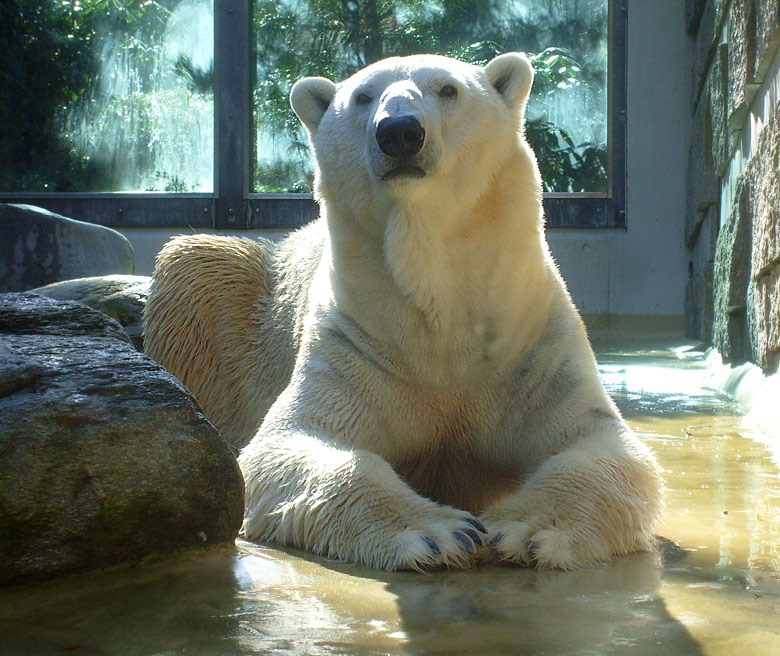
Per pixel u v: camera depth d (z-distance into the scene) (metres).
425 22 16.36
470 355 4.39
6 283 11.31
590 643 2.58
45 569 3.22
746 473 5.30
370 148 4.12
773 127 6.84
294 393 4.54
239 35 16.12
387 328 4.39
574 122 15.98
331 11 16.38
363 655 2.49
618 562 3.63
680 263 15.73
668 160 15.66
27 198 16.48
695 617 2.82
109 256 11.87
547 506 3.79
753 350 8.12
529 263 4.41
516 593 3.14
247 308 6.18
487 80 4.71
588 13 15.84
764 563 3.57
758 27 7.48
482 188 4.28
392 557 3.51
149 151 16.53
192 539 3.60
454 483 4.80
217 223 16.25
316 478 3.88
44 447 3.21
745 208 8.53
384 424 4.48
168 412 3.53
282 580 3.29
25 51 16.41
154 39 16.41
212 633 2.68
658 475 4.08
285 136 16.45
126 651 2.54
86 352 3.64
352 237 4.48
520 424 4.50
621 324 15.77
